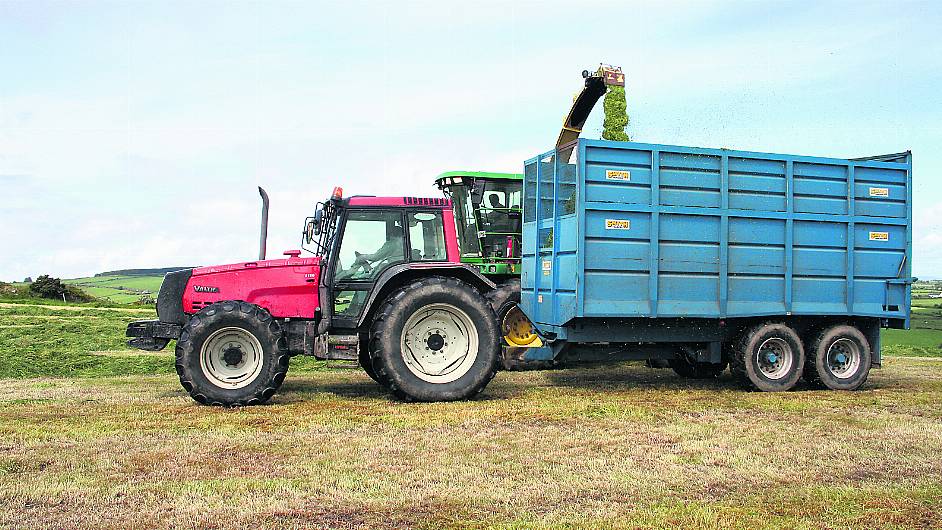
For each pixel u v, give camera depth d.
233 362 7.57
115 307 23.94
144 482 4.70
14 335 14.28
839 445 5.75
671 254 8.20
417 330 7.88
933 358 13.26
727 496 4.49
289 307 8.02
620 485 4.68
